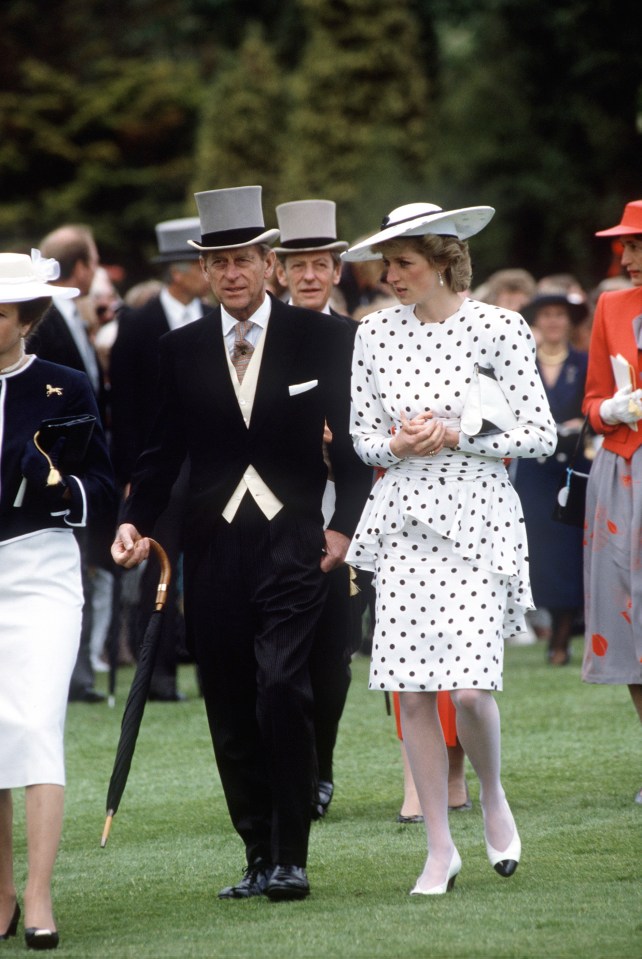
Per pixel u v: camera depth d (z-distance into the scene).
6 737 14.51
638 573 20.50
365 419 16.27
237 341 16.50
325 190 105.69
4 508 15.03
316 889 16.34
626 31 88.31
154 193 122.44
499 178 93.56
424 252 15.76
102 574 34.97
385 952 13.45
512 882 16.14
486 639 15.62
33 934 14.12
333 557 16.38
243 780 16.61
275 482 16.27
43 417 15.36
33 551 15.05
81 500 15.13
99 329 38.31
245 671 16.48
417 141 105.31
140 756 24.78
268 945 13.91
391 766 23.44
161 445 17.00
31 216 118.88
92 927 15.24
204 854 18.48
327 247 22.34
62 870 17.94
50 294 15.16
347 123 106.50
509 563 15.72
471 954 13.29
